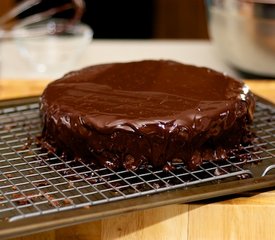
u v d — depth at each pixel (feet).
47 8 5.57
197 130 2.61
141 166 2.63
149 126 2.58
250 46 3.77
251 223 2.52
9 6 5.28
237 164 2.67
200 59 4.26
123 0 5.83
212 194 2.43
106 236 2.55
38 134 2.93
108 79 2.95
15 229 2.20
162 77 2.95
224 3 3.76
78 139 2.66
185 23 5.99
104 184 2.53
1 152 2.77
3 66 4.18
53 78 3.97
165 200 2.37
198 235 2.54
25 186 2.53
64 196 2.45
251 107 2.81
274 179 2.52
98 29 5.93
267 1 3.63
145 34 6.00
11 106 3.18
